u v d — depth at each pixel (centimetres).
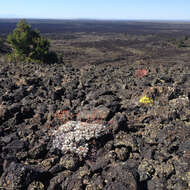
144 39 12962
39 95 1065
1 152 609
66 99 995
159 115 779
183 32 19750
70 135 621
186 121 752
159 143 620
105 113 755
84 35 15575
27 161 579
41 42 3606
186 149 565
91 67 1938
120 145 615
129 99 1006
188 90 1025
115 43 10869
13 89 1165
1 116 812
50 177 526
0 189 466
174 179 486
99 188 468
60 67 1895
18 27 3672
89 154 591
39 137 677
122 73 1574
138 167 520
